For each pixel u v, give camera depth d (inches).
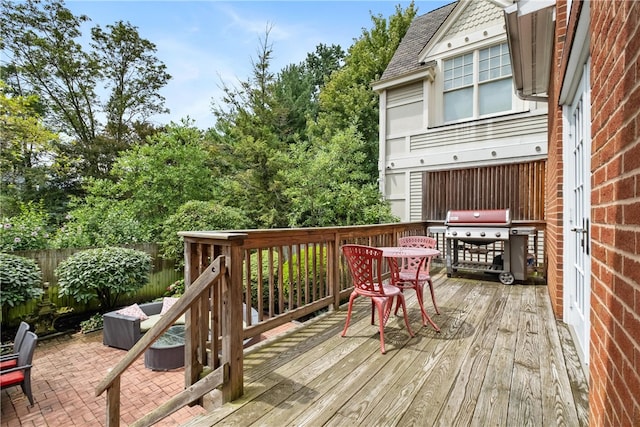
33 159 466.6
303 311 130.3
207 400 81.6
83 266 225.9
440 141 309.9
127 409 123.6
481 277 222.7
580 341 105.5
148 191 382.9
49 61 502.0
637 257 35.1
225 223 336.8
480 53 294.5
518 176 227.3
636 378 34.7
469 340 112.7
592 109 58.1
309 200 348.2
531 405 73.2
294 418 70.1
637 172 35.4
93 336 215.0
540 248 238.4
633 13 36.4
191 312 87.0
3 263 196.4
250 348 108.7
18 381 128.0
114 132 574.9
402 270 158.4
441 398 76.7
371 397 77.8
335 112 573.6
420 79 319.6
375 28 597.6
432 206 265.0
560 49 117.2
